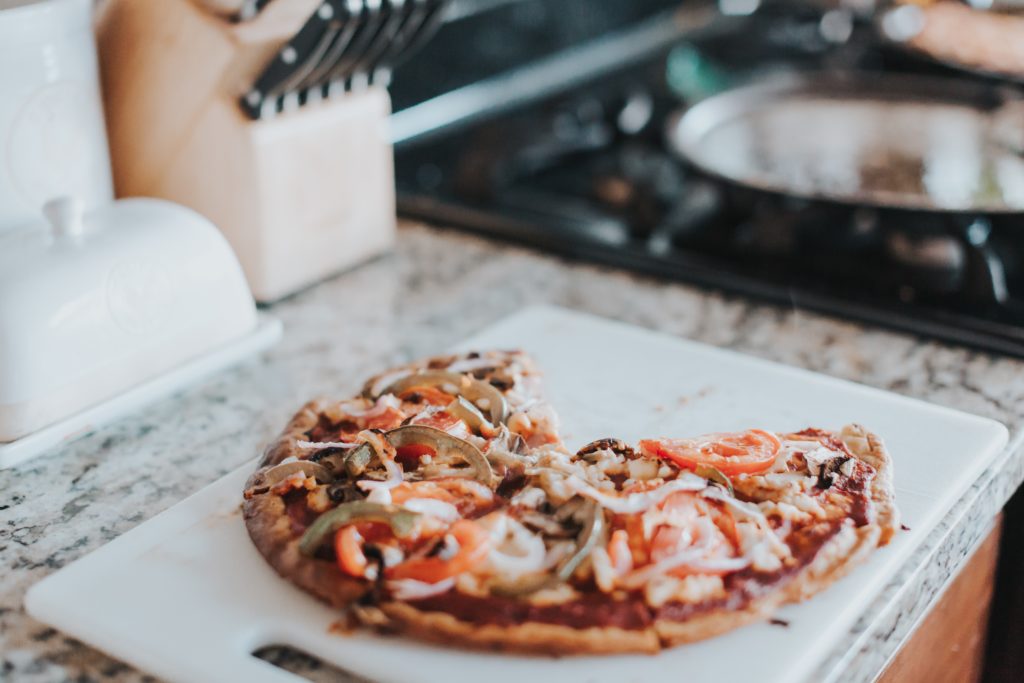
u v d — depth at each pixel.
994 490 0.71
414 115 1.22
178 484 0.70
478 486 0.63
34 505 0.69
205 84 0.84
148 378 0.77
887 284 0.94
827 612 0.60
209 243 0.80
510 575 0.58
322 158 0.90
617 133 1.27
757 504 0.63
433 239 1.02
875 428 0.74
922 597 0.64
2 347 0.70
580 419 0.75
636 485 0.62
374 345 0.85
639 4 1.61
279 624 0.59
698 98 1.27
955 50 1.30
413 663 0.57
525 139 1.18
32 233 0.75
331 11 0.79
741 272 0.95
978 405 0.78
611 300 0.91
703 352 0.82
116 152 0.89
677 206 1.09
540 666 0.57
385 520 0.60
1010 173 1.08
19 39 0.76
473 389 0.72
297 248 0.90
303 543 0.60
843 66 1.52
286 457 0.67
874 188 1.05
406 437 0.66
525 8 1.36
